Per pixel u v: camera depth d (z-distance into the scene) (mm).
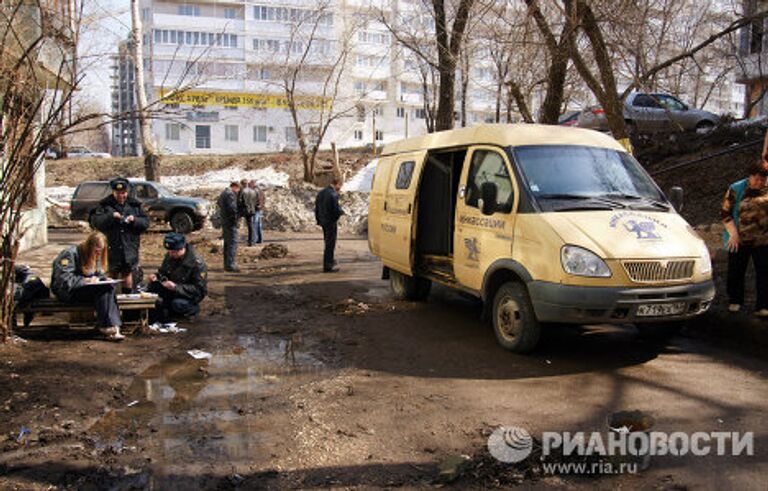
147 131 21688
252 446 4227
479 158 7223
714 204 13242
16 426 4469
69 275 6680
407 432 4438
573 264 5660
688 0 14398
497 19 12844
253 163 30406
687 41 14758
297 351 6598
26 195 6355
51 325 7277
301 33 36562
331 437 4363
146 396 5188
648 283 5621
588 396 5102
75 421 4617
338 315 8320
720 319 6730
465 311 8539
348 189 26672
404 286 9188
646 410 4777
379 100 60062
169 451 4148
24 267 7074
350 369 5934
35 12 7238
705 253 6070
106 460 4004
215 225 22734
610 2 10023
